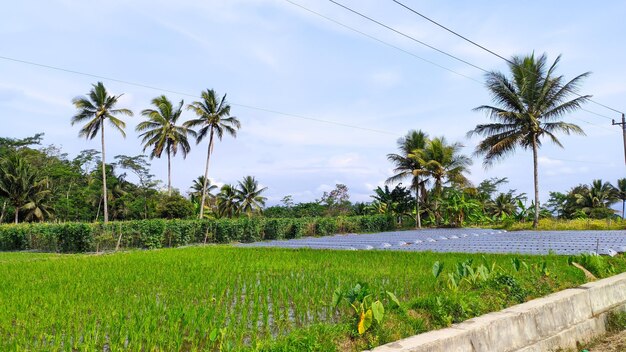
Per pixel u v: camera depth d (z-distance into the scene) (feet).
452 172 156.25
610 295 34.14
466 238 98.63
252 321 26.40
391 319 23.08
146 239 103.24
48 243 109.40
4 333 24.32
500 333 24.21
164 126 159.94
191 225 113.70
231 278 41.52
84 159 214.69
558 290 32.58
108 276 44.83
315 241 100.63
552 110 121.49
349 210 211.41
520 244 74.08
